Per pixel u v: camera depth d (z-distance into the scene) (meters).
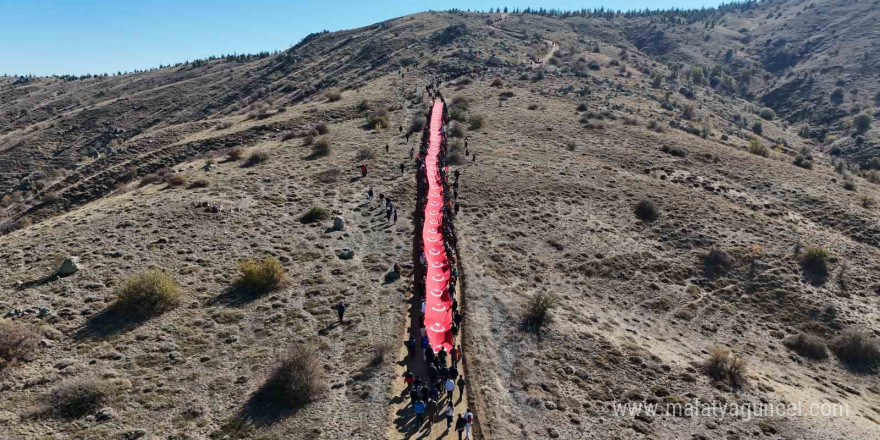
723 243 44.97
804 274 41.53
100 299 29.22
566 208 49.12
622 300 37.09
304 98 121.00
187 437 20.25
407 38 163.75
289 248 38.09
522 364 26.55
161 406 21.88
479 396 23.84
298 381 23.11
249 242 38.38
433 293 32.12
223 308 29.97
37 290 29.47
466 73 112.19
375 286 33.28
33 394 21.66
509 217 46.47
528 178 54.72
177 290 30.27
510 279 36.53
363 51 162.25
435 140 64.81
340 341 27.34
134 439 19.94
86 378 22.66
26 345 24.20
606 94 100.44
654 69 154.62
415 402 21.70
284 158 59.62
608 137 70.75
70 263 31.75
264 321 28.97
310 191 49.44
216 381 23.73
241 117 92.38
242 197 46.56
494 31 169.38
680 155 65.12
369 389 23.55
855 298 39.06
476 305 31.75
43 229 39.72
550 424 22.36
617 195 52.31
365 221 43.59
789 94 149.88
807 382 29.83
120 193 51.97
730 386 26.86
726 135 86.62
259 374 24.38
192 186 48.84
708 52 199.62
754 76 173.12
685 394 25.61
